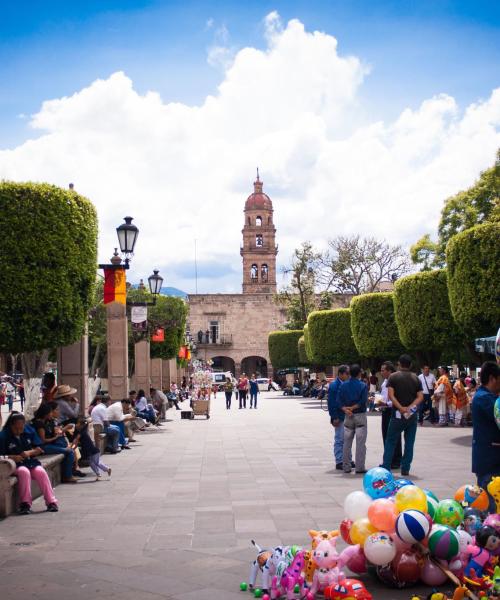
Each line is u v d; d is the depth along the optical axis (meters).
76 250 14.23
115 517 9.10
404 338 28.06
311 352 45.06
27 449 10.05
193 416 30.78
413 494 6.11
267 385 72.75
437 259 42.84
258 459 15.25
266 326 83.06
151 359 39.50
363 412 12.75
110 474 13.09
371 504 6.18
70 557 7.08
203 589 5.96
